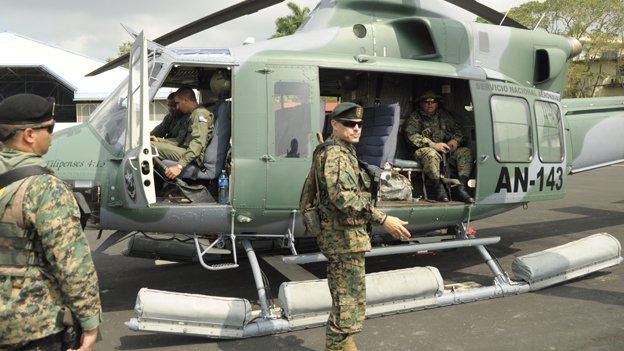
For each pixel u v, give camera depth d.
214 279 5.74
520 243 7.29
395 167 5.34
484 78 5.52
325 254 3.29
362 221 3.23
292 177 4.50
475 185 5.39
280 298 4.10
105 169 4.38
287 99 4.55
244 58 4.47
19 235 1.92
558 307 4.61
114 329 4.27
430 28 5.38
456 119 5.79
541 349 3.72
